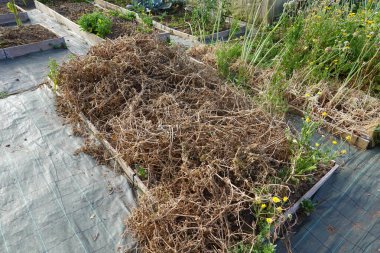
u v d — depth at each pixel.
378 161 3.28
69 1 7.98
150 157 2.88
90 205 2.67
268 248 2.10
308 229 2.57
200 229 2.21
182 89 3.70
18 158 3.08
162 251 2.19
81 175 2.96
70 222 2.52
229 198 2.40
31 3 8.24
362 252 2.42
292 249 2.42
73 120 3.58
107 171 3.02
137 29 5.93
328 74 4.27
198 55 5.21
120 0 7.94
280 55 4.70
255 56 4.62
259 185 2.54
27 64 4.89
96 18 5.76
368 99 3.93
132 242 2.38
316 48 4.28
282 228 2.47
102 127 3.39
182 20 6.86
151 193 2.61
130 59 3.79
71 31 6.33
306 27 4.66
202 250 2.17
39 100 3.96
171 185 2.64
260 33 5.64
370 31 4.36
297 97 4.01
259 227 2.39
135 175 2.84
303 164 2.76
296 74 4.27
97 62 3.73
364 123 3.63
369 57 4.30
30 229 2.44
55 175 2.93
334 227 2.60
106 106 3.54
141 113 3.26
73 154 3.18
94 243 2.38
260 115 3.35
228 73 4.52
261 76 4.41
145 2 7.34
